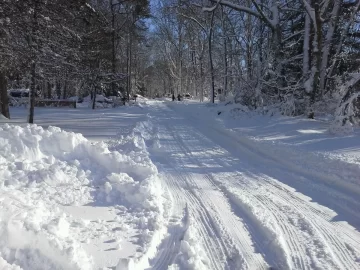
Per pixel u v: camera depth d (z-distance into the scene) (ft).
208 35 109.19
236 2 92.58
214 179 23.90
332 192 21.01
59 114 74.74
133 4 119.65
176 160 29.96
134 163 22.52
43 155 22.80
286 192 21.22
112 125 53.11
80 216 15.58
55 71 48.42
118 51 157.99
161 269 12.05
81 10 48.49
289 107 58.59
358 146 33.01
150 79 295.07
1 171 18.76
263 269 12.47
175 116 77.25
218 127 51.65
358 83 43.78
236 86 78.59
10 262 11.14
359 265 12.84
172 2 116.16
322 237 15.08
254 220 16.66
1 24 35.27
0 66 42.80
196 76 172.04
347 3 62.90
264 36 82.23
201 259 12.78
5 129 23.48
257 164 28.86
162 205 17.92
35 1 38.47
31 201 15.79
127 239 13.62
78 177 20.34
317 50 54.54
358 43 64.75
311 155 28.63
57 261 11.05
